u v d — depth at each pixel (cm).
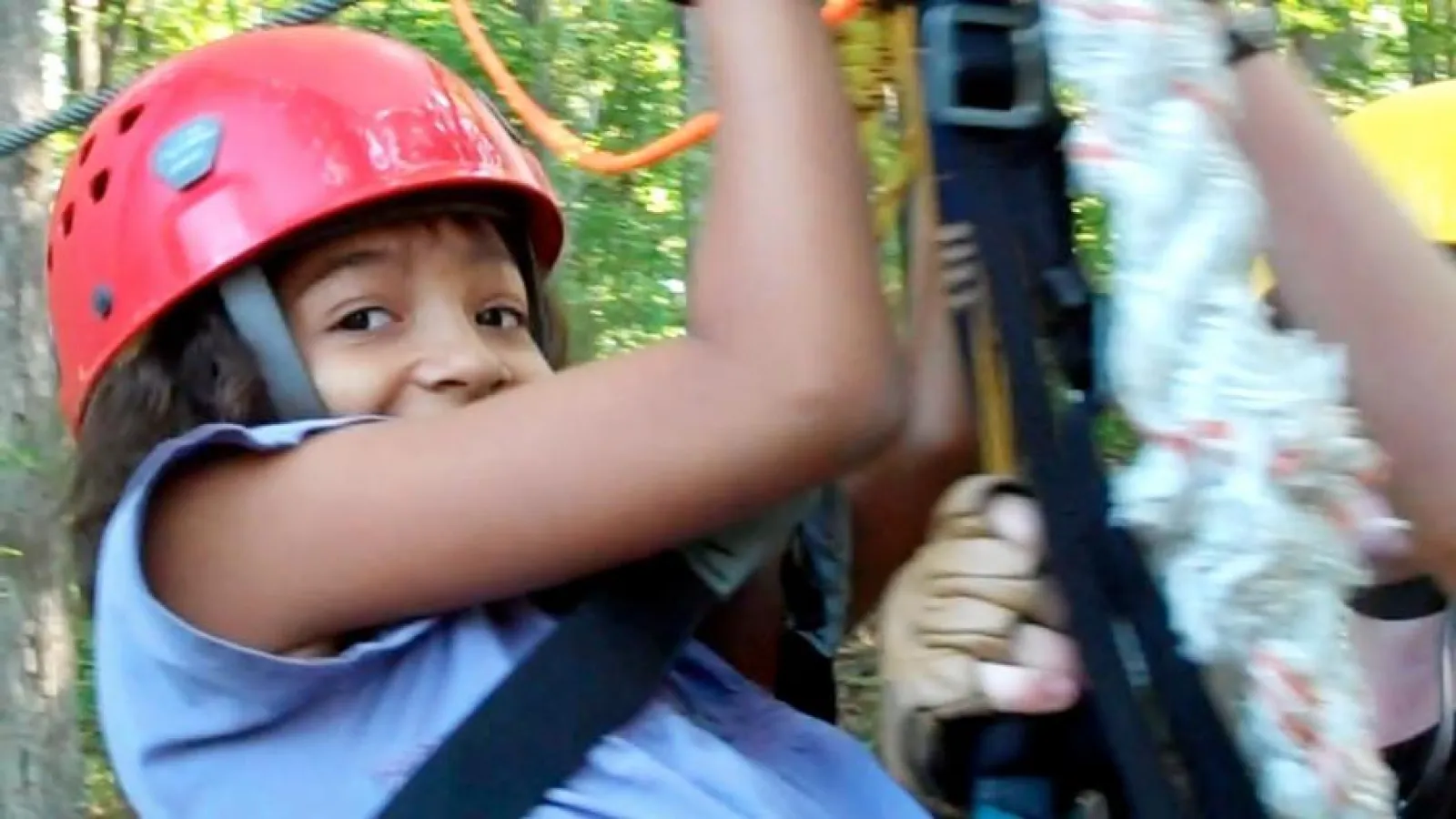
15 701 602
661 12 754
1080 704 111
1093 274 110
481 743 125
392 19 734
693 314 119
